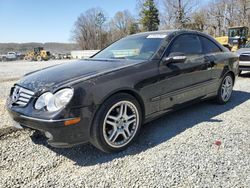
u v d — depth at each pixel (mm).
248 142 3164
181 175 2469
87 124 2695
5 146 3156
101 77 2857
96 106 2730
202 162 2697
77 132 2650
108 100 2834
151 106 3314
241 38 18969
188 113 4367
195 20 45281
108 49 4285
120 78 2955
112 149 2934
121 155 2912
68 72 3109
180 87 3713
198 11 45750
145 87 3180
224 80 4828
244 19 45344
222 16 47688
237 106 4777
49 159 2854
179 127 3713
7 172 2588
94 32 78438
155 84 3307
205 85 4258
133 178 2447
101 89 2770
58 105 2592
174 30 4070
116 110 2967
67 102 2578
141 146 3121
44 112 2613
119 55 3867
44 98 2680
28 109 2729
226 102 4977
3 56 49656
